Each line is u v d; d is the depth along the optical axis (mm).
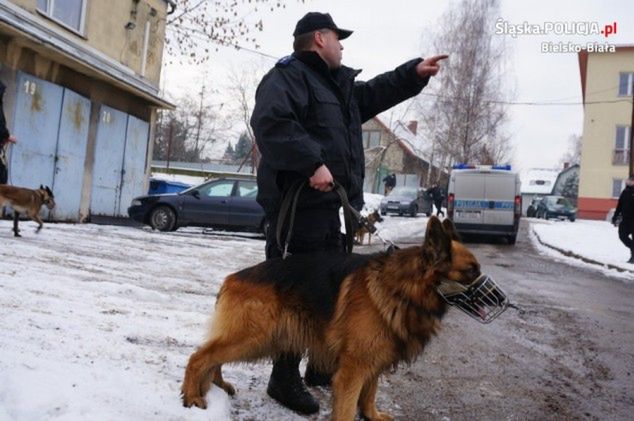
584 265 13578
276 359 3510
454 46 38344
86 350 3824
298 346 3318
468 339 5840
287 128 3260
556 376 4773
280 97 3332
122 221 16609
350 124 3748
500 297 3104
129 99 16688
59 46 12242
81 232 11891
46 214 13422
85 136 14625
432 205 34188
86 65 13391
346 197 3531
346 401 3104
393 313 3090
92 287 5910
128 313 5074
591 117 39719
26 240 9328
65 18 13773
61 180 13758
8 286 5281
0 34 11445
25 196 10016
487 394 4215
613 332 6551
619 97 39094
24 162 12414
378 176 46031
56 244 9281
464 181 17703
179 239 12883
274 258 3488
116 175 16203
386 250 3381
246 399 3602
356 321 3115
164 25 18391
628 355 5566
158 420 3000
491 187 17547
